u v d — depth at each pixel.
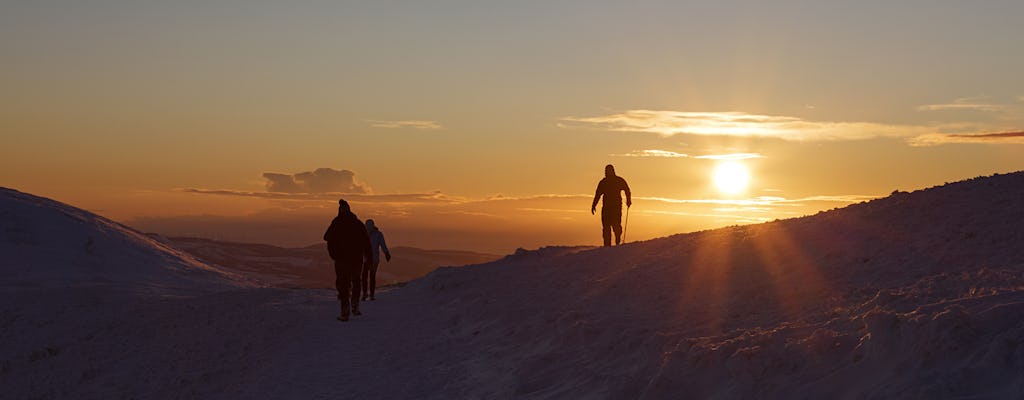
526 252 21.05
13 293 22.89
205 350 13.20
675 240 17.22
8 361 14.21
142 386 11.45
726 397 6.55
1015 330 5.59
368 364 11.30
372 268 19.69
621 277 14.09
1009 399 4.98
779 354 6.73
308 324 14.93
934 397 5.26
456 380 10.10
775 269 12.14
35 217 36.69
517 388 8.94
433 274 21.91
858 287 9.95
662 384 7.09
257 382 10.66
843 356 6.40
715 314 10.05
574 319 10.95
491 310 14.15
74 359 13.77
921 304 7.43
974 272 9.26
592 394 7.97
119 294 23.70
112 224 40.28
